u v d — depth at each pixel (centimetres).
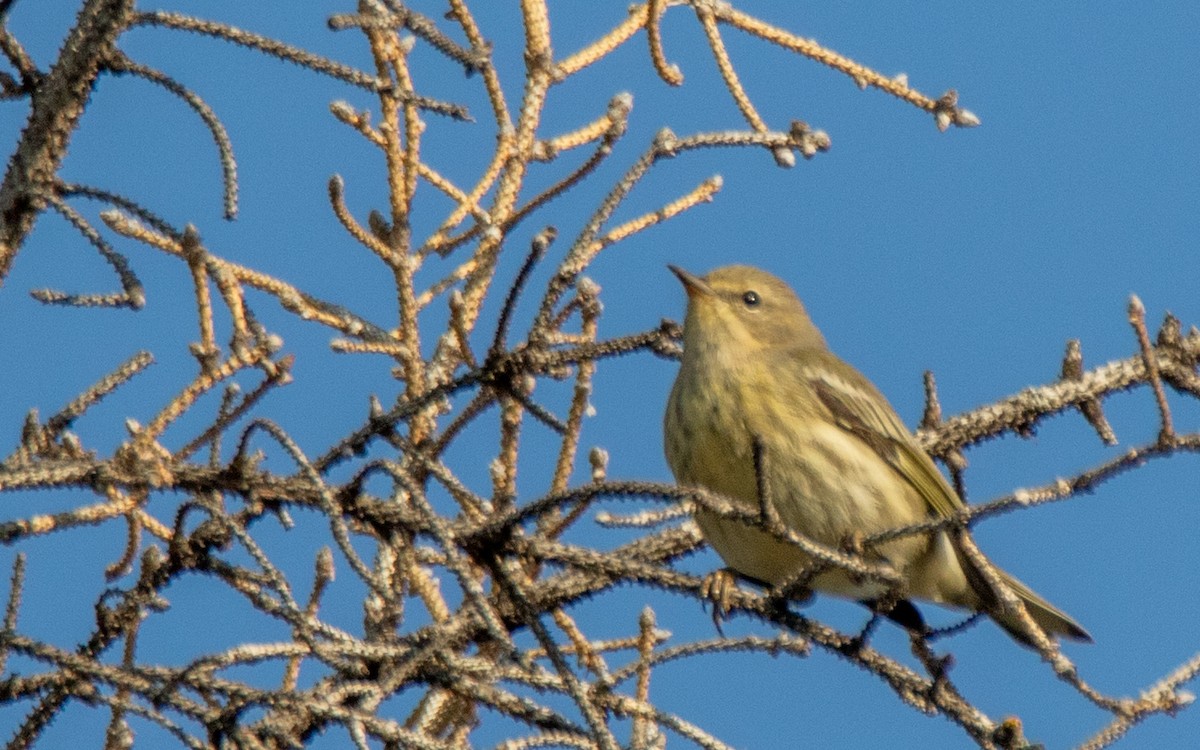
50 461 880
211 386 933
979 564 968
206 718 838
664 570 872
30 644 850
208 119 962
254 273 1092
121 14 952
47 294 946
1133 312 820
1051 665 938
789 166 1036
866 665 947
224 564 916
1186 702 924
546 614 1072
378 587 809
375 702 855
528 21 1168
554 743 893
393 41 1136
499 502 1068
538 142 1160
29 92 977
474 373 922
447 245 1166
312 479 827
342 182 1102
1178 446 806
